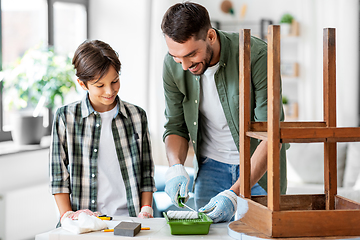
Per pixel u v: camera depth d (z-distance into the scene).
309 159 3.29
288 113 4.33
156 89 4.15
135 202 1.63
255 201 1.24
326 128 1.06
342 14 4.02
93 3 4.25
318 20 4.16
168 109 1.82
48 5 3.73
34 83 3.23
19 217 3.11
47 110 3.82
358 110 4.09
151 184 1.69
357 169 3.19
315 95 4.22
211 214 1.28
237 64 1.59
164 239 1.12
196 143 1.79
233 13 4.55
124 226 1.17
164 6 4.11
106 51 1.52
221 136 1.76
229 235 1.15
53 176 1.57
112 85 1.54
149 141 1.74
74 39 4.12
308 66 4.22
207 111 1.72
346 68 4.02
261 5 4.48
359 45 4.05
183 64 1.38
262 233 1.10
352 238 1.05
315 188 3.01
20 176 3.32
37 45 3.41
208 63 1.45
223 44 1.57
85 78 1.50
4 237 3.03
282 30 4.28
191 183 3.10
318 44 4.18
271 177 1.06
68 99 3.92
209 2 4.55
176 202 1.47
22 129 3.33
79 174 1.60
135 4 4.11
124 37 4.18
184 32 1.30
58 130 1.60
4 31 3.47
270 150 1.07
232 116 1.65
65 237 1.16
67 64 3.36
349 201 1.19
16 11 3.55
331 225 1.07
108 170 1.63
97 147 1.62
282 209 1.26
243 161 1.23
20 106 3.32
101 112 1.65
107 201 1.62
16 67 3.25
